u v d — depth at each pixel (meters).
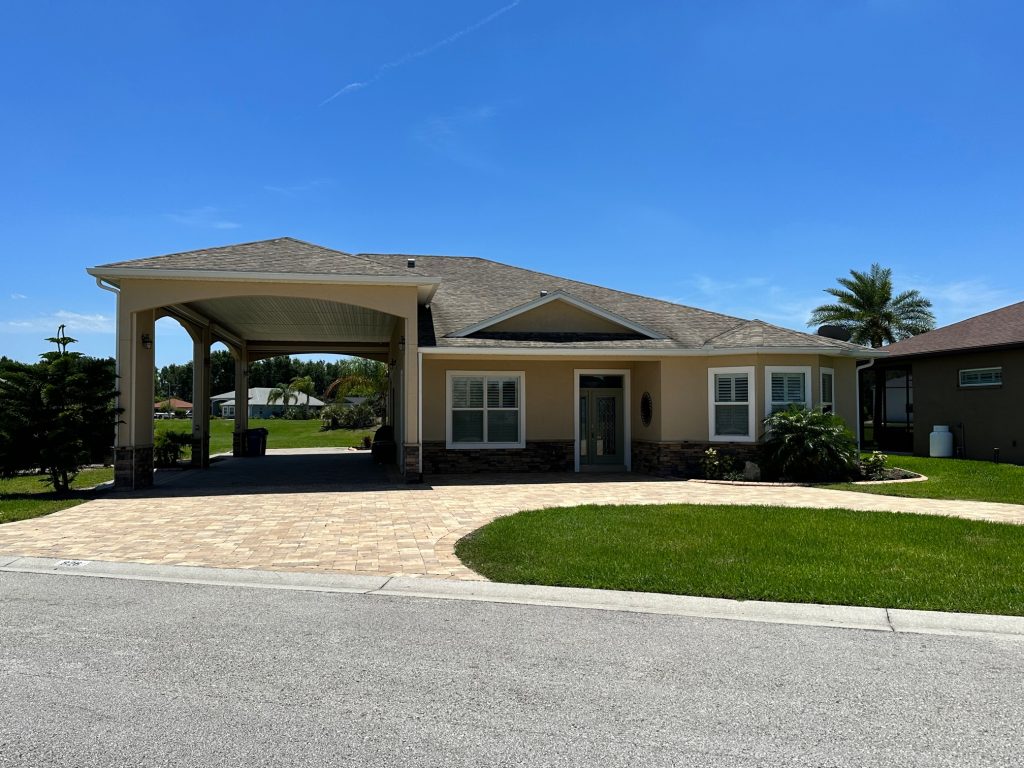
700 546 8.70
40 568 7.84
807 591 6.75
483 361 17.88
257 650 5.26
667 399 17.00
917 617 6.16
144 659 5.05
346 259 15.59
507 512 11.54
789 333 17.30
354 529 10.02
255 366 86.50
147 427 15.11
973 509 11.76
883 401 25.45
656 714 4.20
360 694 4.46
